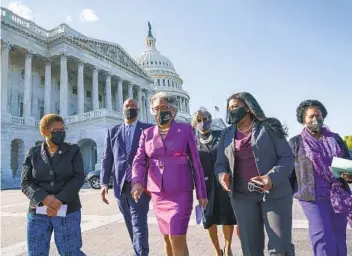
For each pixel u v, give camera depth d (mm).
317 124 4113
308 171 4059
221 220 5254
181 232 3541
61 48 44062
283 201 3373
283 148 3525
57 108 49812
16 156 39906
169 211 3682
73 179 3887
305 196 3996
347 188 4055
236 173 3664
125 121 5469
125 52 58375
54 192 3824
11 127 36594
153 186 3807
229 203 5238
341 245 4031
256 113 3633
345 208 3861
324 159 4074
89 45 49375
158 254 5645
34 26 43969
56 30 45656
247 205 3590
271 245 3299
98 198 16234
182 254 3488
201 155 5496
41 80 48188
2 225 9273
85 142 42531
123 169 5129
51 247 6395
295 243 6074
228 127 3979
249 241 3545
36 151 4008
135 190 3791
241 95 3705
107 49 53781
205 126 5531
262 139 3518
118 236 7266
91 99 56656
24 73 44625
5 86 37531
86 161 44719
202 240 6656
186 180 3807
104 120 38094
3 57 37969
